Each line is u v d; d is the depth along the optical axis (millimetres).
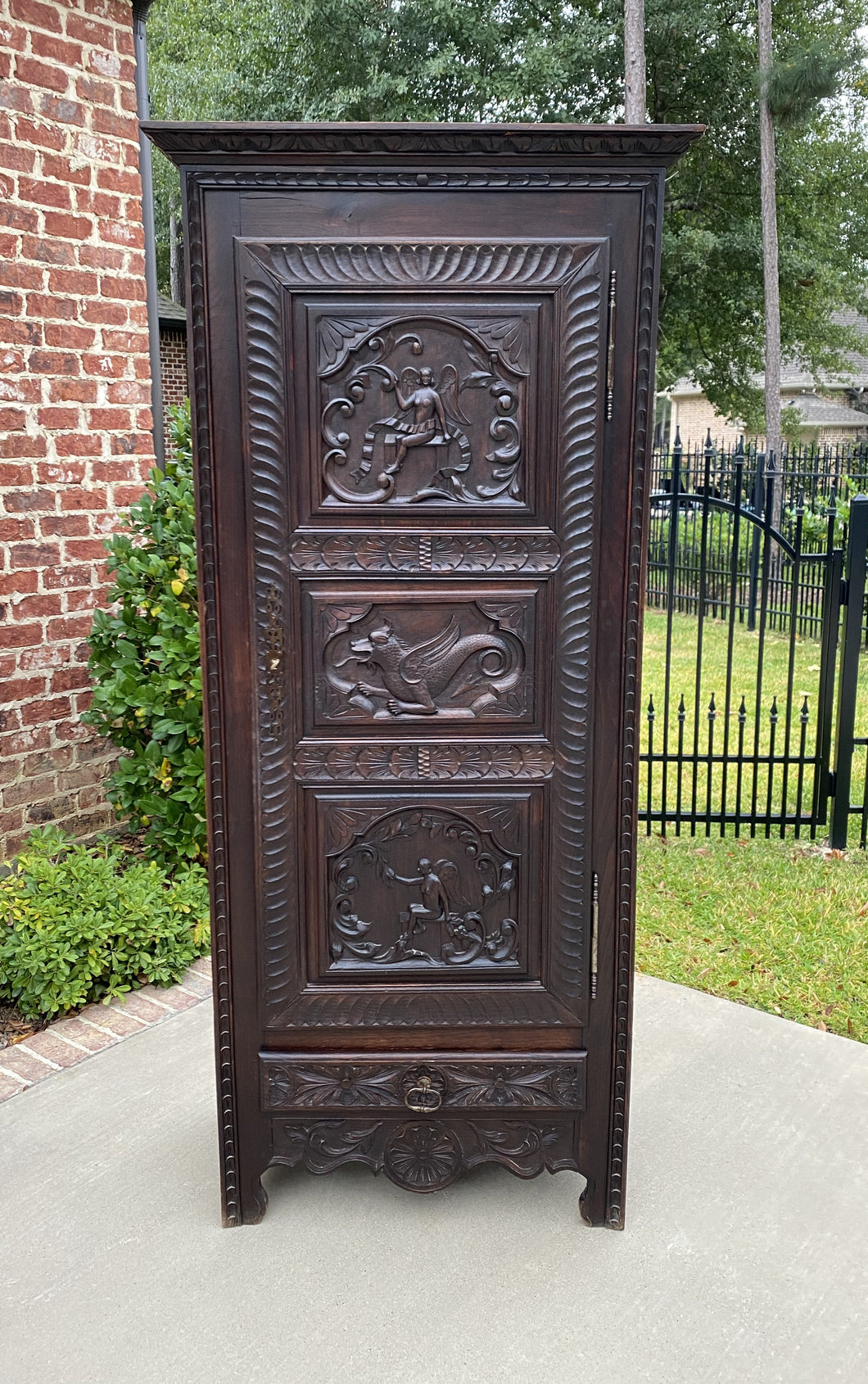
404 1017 2143
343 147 1781
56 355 3719
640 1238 2152
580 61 16219
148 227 4262
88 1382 1779
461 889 2107
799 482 10094
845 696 4398
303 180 1819
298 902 2098
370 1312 1943
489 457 1940
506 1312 1943
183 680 3668
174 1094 2668
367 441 1930
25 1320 1916
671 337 19828
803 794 5344
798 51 13711
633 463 1933
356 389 1905
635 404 1912
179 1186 2309
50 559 3775
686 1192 2291
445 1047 2160
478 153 1793
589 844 2080
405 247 1848
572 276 1856
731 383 20734
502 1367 1814
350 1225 2199
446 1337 1880
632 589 1982
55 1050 2891
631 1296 1984
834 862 4426
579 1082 2143
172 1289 2000
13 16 3428
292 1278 2031
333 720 2033
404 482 1947
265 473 1926
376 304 1874
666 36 16078
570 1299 1977
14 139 3480
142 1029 3012
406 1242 2143
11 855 3713
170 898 3422
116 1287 2004
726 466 11820
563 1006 2131
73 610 3883
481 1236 2166
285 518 1949
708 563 10438
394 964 2125
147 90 4203
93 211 3809
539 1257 2096
